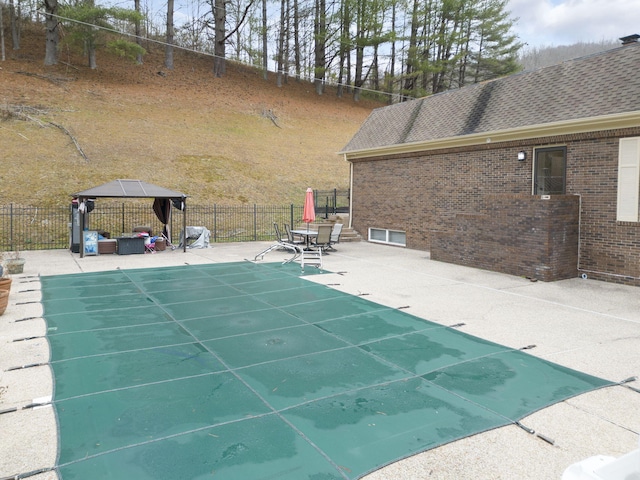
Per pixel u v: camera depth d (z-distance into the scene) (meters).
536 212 11.08
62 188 20.23
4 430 4.09
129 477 3.40
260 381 5.23
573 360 5.91
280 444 3.88
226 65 46.78
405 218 17.16
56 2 33.28
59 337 6.77
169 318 7.85
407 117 17.95
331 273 12.12
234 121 35.16
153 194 15.34
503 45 42.91
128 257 15.03
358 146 18.94
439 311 8.34
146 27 46.59
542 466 3.60
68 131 25.22
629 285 10.55
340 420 4.31
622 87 11.09
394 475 3.48
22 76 30.94
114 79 35.72
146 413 4.43
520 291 9.95
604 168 10.99
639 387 5.08
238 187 25.11
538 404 4.65
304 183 27.83
